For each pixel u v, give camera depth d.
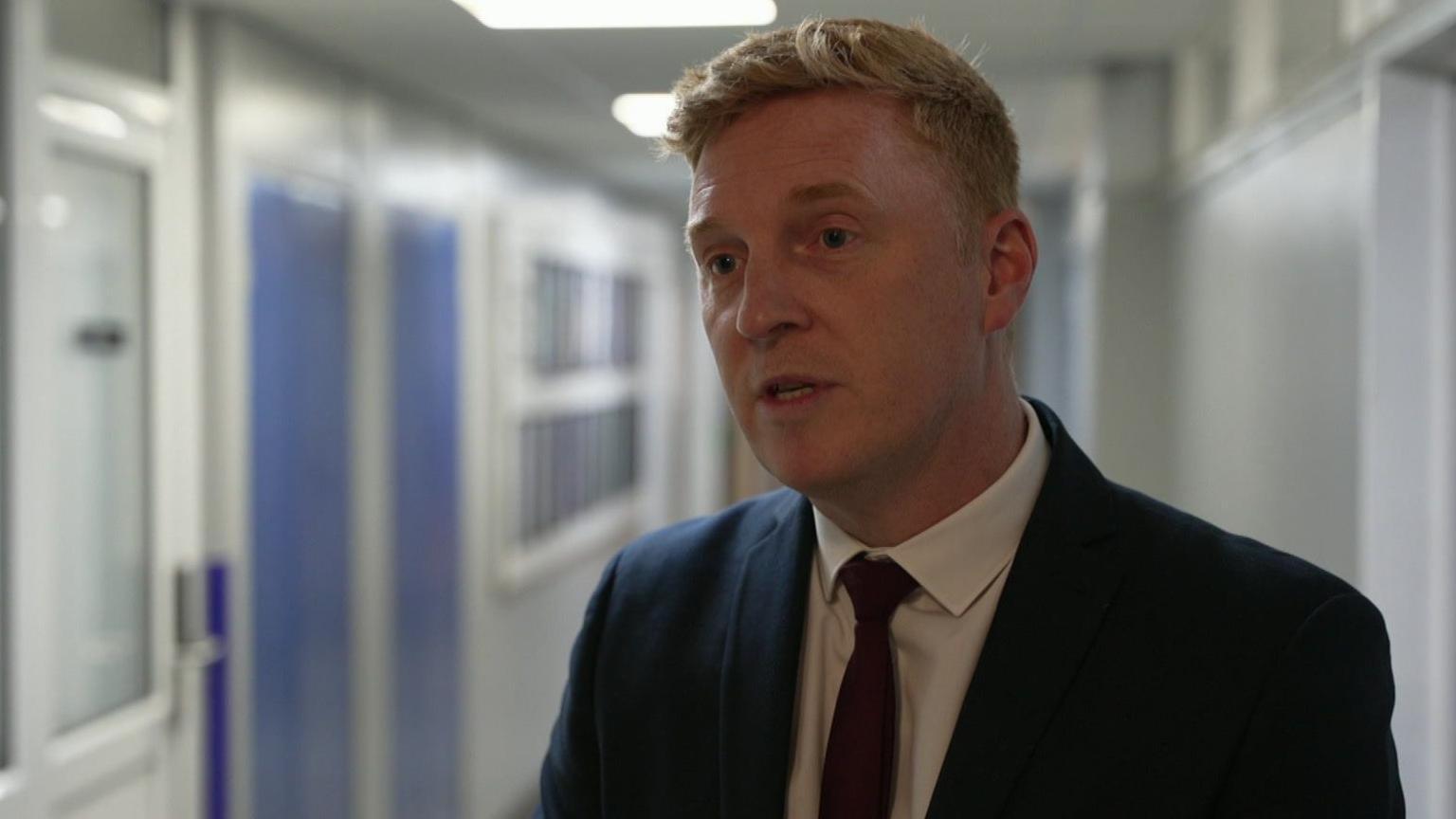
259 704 2.97
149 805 2.63
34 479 2.23
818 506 0.86
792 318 0.76
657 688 0.93
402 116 3.82
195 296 2.75
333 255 3.36
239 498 2.85
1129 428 3.82
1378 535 1.86
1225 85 2.90
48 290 2.28
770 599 0.90
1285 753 0.75
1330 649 0.76
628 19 2.93
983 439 0.85
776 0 2.78
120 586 2.56
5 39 2.16
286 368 3.10
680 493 8.15
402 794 3.83
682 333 8.22
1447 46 1.71
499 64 3.45
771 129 0.78
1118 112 3.60
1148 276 3.76
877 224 0.76
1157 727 0.77
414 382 3.91
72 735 2.38
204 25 2.78
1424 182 1.83
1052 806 0.77
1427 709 1.85
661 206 7.39
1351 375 1.97
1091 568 0.83
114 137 2.47
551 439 5.34
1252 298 2.69
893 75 0.78
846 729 0.83
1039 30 3.10
